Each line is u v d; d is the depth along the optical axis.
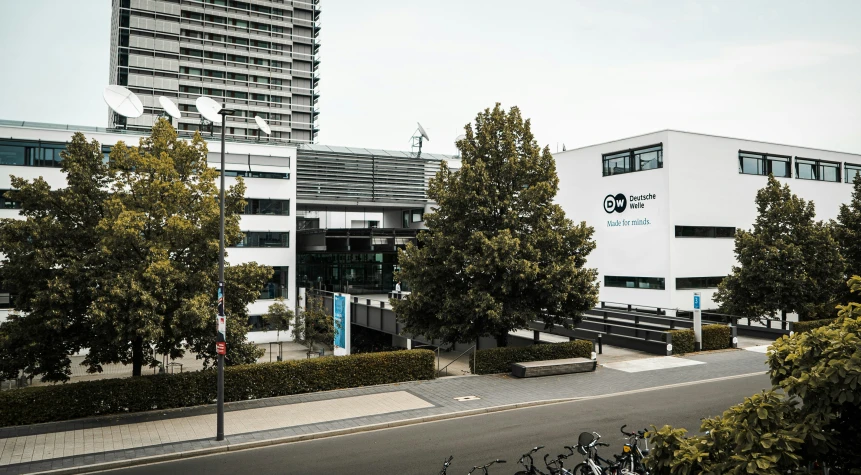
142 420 16.91
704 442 6.89
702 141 40.59
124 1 76.50
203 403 18.80
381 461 13.33
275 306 36.06
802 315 32.69
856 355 5.96
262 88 84.62
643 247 40.56
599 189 44.34
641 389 20.59
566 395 19.72
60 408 16.94
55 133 37.06
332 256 55.31
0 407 16.25
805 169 46.47
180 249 19.27
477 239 23.03
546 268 23.14
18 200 18.53
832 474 6.29
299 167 54.53
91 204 18.81
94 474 12.98
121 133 40.00
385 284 56.34
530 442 14.52
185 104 78.56
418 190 59.66
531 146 25.42
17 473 12.82
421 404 18.58
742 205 42.50
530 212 24.58
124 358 19.47
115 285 16.48
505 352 23.69
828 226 32.94
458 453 13.80
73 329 17.88
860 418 6.36
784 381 6.62
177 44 78.94
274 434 15.56
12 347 17.31
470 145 25.38
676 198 39.06
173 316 17.42
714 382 21.64
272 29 85.62
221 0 82.12
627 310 41.50
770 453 6.11
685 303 39.16
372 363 21.45
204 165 21.05
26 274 17.22
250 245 43.69
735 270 33.47
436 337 25.03
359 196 56.78
